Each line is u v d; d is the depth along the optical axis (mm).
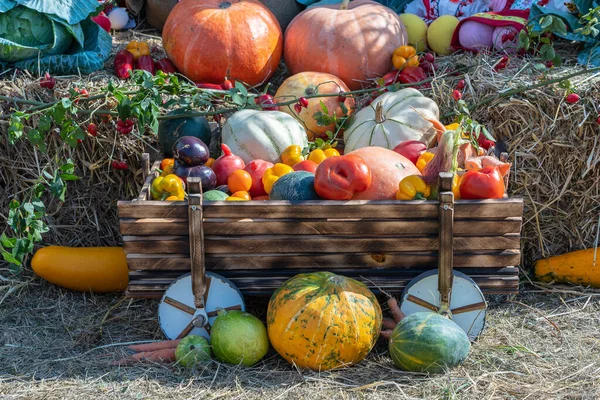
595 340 3002
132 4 3988
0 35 3396
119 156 3369
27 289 3271
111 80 3336
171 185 2992
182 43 3564
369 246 2922
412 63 3510
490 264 2943
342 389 2793
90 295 3260
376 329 2855
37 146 3283
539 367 2881
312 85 3424
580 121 3250
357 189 2900
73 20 3455
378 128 3273
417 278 2945
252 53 3566
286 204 2867
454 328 2830
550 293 3258
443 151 2885
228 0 3660
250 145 3236
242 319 2877
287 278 2969
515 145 3309
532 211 3352
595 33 3307
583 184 3311
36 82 3328
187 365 2871
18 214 3055
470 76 3379
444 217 2857
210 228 2889
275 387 2805
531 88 3244
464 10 3795
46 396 2791
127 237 2902
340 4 3662
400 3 3920
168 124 3275
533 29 3486
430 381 2801
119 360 2914
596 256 3248
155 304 3205
